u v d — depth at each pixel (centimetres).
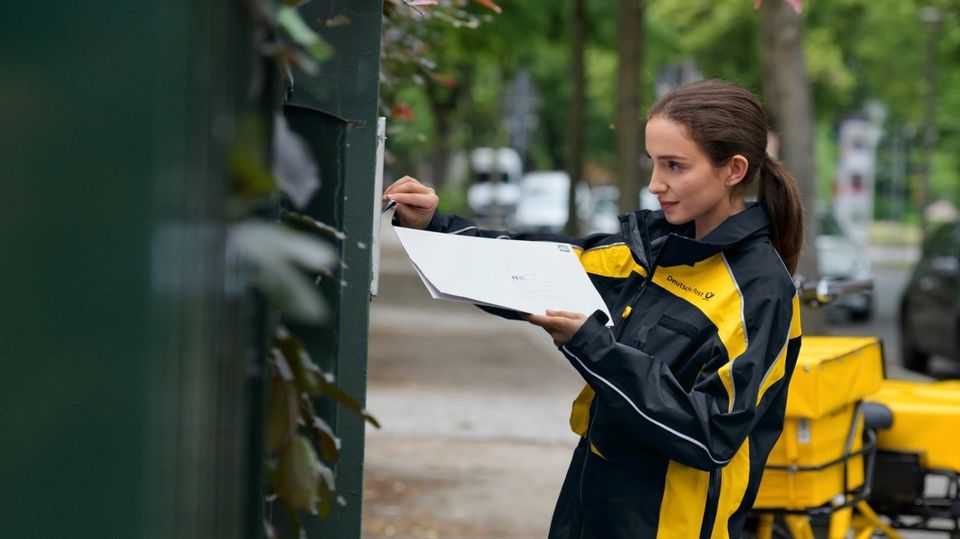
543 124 6091
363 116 304
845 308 2256
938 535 686
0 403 140
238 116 167
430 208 337
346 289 308
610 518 294
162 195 144
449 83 539
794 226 309
